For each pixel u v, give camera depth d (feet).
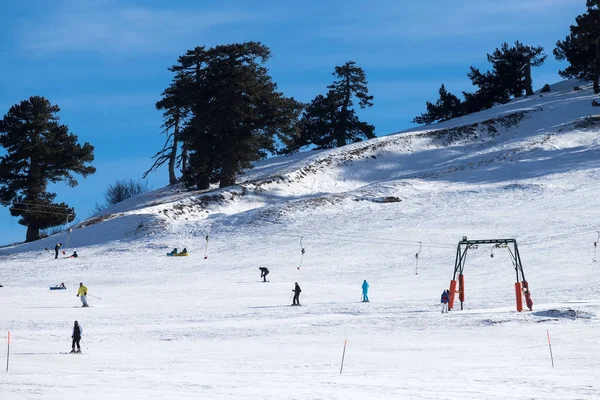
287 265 183.11
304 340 89.66
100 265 201.36
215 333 96.07
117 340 90.84
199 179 314.76
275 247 206.80
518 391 50.96
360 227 220.84
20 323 107.65
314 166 332.39
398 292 140.97
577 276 144.46
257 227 233.96
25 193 285.23
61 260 213.87
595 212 209.15
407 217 228.63
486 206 233.55
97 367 67.92
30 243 256.52
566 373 62.39
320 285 154.71
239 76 301.63
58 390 47.47
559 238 184.34
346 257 187.32
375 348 82.38
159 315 115.96
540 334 89.86
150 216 257.34
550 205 224.53
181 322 107.65
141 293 148.25
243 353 79.51
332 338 90.99
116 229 250.57
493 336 89.66
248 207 286.87
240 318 111.24
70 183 298.76
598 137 328.08
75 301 137.28
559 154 304.91
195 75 314.76
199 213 273.95
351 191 275.59
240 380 56.18
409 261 177.17
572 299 119.03
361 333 94.63
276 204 256.73
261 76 314.14
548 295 125.70
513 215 216.33
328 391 49.60
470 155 325.01
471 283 147.74
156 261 201.77
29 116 289.53
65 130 297.74
